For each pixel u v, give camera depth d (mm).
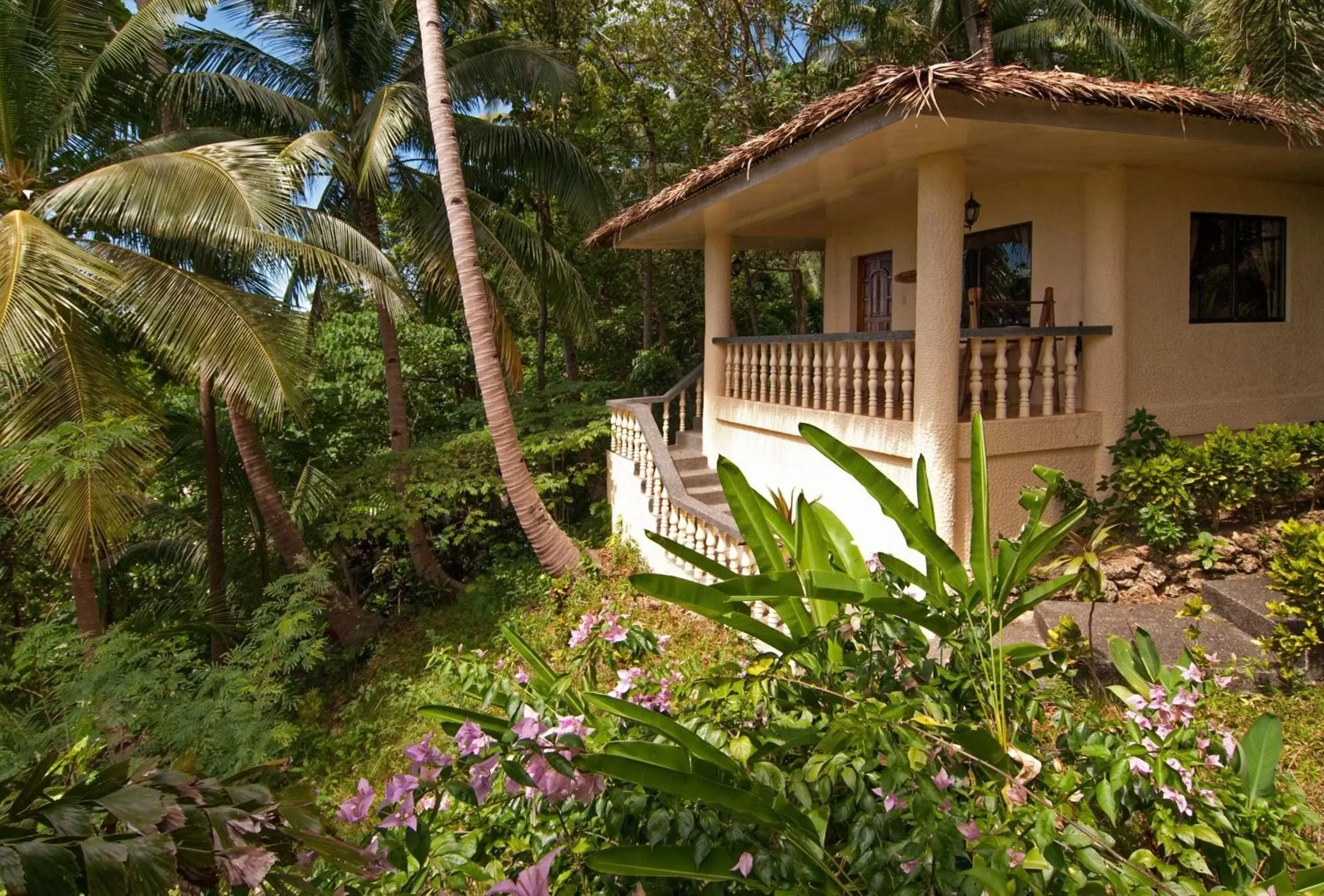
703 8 14312
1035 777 2152
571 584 9195
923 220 5824
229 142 9070
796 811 1857
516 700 2098
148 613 10367
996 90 4598
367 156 9719
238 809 1371
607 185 13469
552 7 14430
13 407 7602
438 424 15219
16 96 8430
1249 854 2064
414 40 11477
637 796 1879
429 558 11773
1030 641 5199
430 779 1948
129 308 8148
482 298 9094
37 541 8234
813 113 5430
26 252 7004
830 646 2420
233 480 12242
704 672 2727
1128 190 6422
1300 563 4473
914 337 5965
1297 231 7273
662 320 18219
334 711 8977
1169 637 4844
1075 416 6297
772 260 18641
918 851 1742
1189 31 14695
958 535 5902
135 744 1808
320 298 14969
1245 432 6551
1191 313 6840
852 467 2496
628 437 10445
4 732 5504
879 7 14570
